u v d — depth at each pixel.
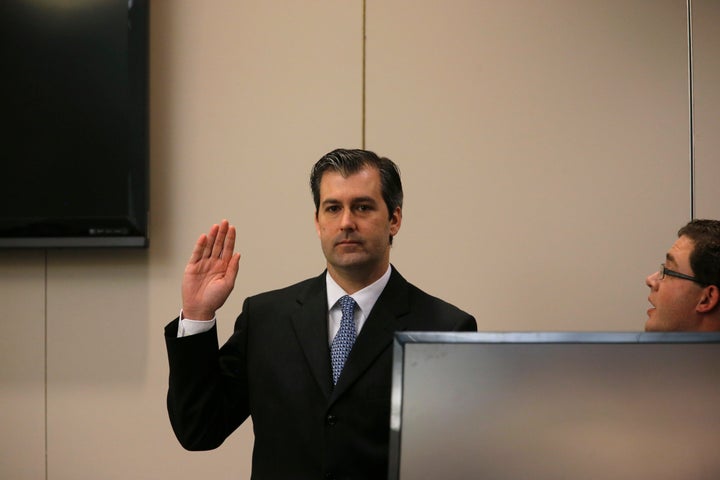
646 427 1.82
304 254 5.20
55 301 5.32
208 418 3.09
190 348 3.02
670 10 5.18
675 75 5.16
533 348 1.85
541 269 5.12
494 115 5.19
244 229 5.22
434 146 5.20
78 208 5.14
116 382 5.25
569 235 5.12
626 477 1.82
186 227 5.25
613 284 5.09
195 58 5.31
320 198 3.11
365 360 2.98
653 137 5.14
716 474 1.81
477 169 5.17
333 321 3.18
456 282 5.14
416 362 1.85
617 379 1.84
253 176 5.25
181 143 5.28
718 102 5.13
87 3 5.20
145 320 5.25
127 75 5.16
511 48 5.21
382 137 5.22
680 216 5.11
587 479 1.83
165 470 5.20
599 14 5.20
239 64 5.30
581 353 1.85
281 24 5.31
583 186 5.14
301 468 2.96
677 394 1.83
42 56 5.21
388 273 3.22
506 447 1.83
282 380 3.07
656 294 3.34
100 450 5.24
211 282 3.06
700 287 3.19
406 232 5.18
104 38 5.18
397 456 1.83
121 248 5.18
